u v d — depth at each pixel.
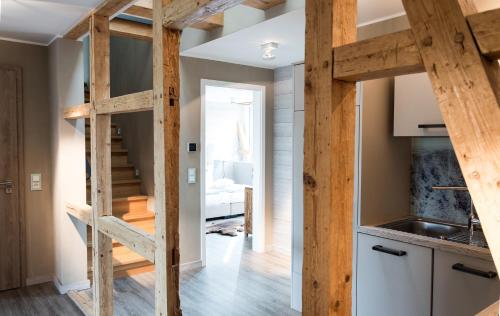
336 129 1.09
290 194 4.67
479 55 0.77
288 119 4.64
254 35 3.40
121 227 2.45
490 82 0.76
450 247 2.17
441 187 2.60
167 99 1.97
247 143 9.18
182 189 4.19
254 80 4.66
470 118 0.78
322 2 1.10
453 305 2.17
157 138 2.03
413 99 2.65
